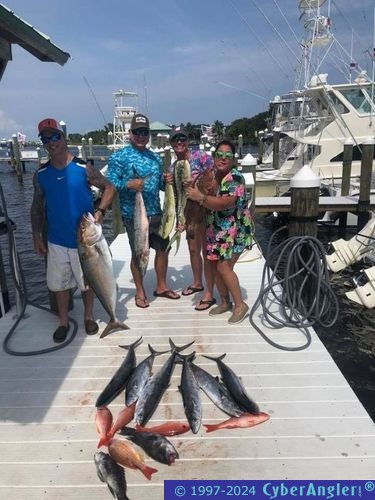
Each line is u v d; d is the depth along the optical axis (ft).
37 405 9.48
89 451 8.11
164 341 12.40
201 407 9.23
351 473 7.48
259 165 72.84
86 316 12.92
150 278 18.24
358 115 44.16
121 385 10.07
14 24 9.13
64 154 11.35
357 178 44.16
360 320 20.02
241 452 7.99
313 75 46.16
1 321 13.99
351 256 26.53
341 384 10.12
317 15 44.60
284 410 9.18
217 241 12.66
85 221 11.25
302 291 14.94
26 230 47.75
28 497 7.12
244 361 11.22
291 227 17.37
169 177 13.97
